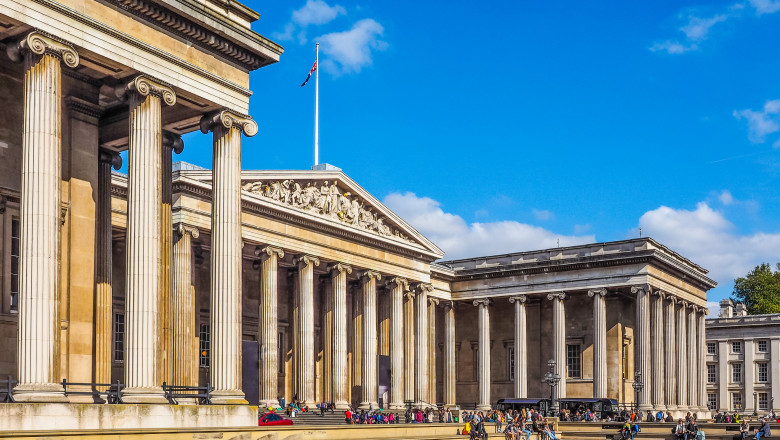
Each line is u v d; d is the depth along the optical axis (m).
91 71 44.69
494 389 128.12
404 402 105.88
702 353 132.12
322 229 94.62
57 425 36.81
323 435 50.50
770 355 163.75
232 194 47.25
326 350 99.31
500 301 129.25
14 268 43.66
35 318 37.25
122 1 42.00
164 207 49.81
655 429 96.62
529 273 119.62
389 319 106.56
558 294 116.81
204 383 89.12
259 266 95.69
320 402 103.00
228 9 47.81
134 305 41.75
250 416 45.78
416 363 110.75
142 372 41.31
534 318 126.00
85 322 45.06
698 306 129.88
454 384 122.69
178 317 53.06
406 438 57.00
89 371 44.75
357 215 99.94
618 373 118.94
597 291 113.44
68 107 45.69
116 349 77.69
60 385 37.94
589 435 93.12
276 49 49.34
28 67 38.47
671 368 116.38
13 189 42.94
